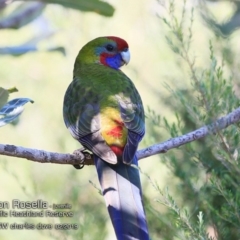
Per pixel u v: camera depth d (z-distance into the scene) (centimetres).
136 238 701
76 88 893
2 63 1683
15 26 527
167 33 1252
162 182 1151
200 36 1230
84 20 1551
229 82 886
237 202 808
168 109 1197
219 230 868
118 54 1054
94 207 1098
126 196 739
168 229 941
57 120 1616
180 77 1113
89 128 793
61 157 770
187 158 1020
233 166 808
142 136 812
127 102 843
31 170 1352
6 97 529
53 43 1475
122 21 1616
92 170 1229
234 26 442
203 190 897
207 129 792
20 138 1606
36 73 1686
